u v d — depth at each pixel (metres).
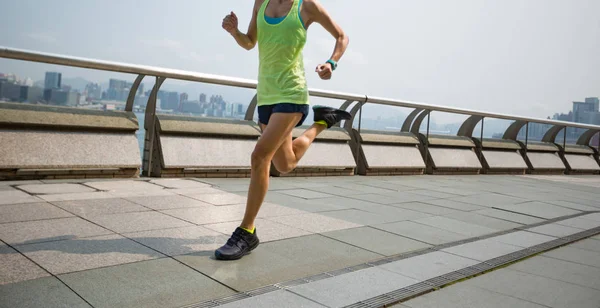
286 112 2.80
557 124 11.55
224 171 6.04
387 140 8.13
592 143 12.97
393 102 8.02
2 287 2.03
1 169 4.48
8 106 4.62
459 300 2.31
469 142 9.70
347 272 2.61
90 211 3.56
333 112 3.26
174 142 5.70
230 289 2.23
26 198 3.84
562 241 3.74
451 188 6.83
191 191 4.79
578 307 2.30
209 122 6.09
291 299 2.14
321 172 7.19
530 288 2.56
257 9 3.02
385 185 6.61
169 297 2.07
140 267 2.43
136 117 5.49
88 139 5.06
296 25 2.77
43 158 4.68
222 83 5.95
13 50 4.48
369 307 2.12
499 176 9.74
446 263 2.92
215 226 3.41
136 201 4.07
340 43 2.96
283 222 3.73
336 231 3.57
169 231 3.17
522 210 5.23
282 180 6.32
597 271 2.96
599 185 9.34
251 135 6.34
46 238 2.79
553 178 10.27
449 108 8.98
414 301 2.26
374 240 3.39
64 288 2.07
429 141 8.85
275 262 2.71
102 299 1.99
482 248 3.36
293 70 2.83
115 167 5.14
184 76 5.58
